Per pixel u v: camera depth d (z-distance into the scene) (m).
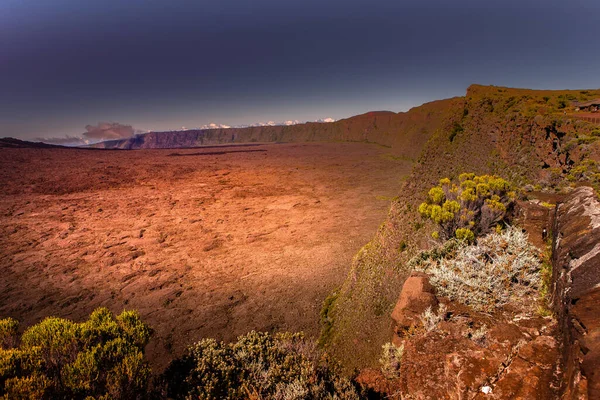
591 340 2.39
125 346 5.77
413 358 3.71
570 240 4.45
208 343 6.68
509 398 2.72
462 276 5.73
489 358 3.33
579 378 2.17
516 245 6.07
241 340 6.88
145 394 5.41
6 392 4.44
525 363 3.03
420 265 7.60
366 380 5.72
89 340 5.83
